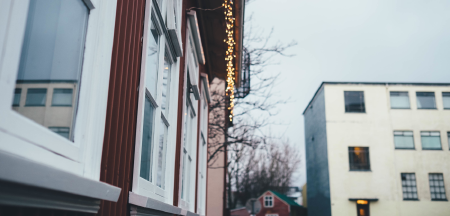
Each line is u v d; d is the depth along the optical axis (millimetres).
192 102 5730
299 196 49000
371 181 23000
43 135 1267
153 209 2816
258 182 38625
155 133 3068
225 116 12570
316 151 27141
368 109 23953
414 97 23984
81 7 1626
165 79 3584
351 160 23406
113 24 1897
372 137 23578
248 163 29281
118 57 2045
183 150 4590
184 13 4625
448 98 23922
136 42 2424
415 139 23453
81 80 1618
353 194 22906
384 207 22594
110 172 1927
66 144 1448
